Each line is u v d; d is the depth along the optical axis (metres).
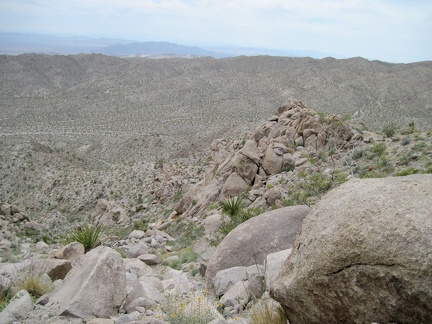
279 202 18.52
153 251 16.30
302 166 21.95
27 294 6.71
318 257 4.55
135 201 40.84
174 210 30.53
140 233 21.16
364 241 4.19
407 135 22.14
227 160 27.05
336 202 4.79
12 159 76.06
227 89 196.00
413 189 4.34
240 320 5.54
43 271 8.24
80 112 181.00
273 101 173.75
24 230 20.56
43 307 6.57
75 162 87.94
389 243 4.04
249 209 17.95
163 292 7.62
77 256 11.27
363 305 4.24
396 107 138.25
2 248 13.95
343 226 4.44
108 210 39.69
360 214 4.38
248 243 9.17
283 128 26.08
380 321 4.15
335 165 20.97
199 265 11.23
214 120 154.62
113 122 163.88
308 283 4.66
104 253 7.25
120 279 7.05
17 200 61.09
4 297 6.98
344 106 149.88
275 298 5.18
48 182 64.94
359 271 4.23
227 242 9.38
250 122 90.75
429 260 3.80
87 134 143.25
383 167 18.58
